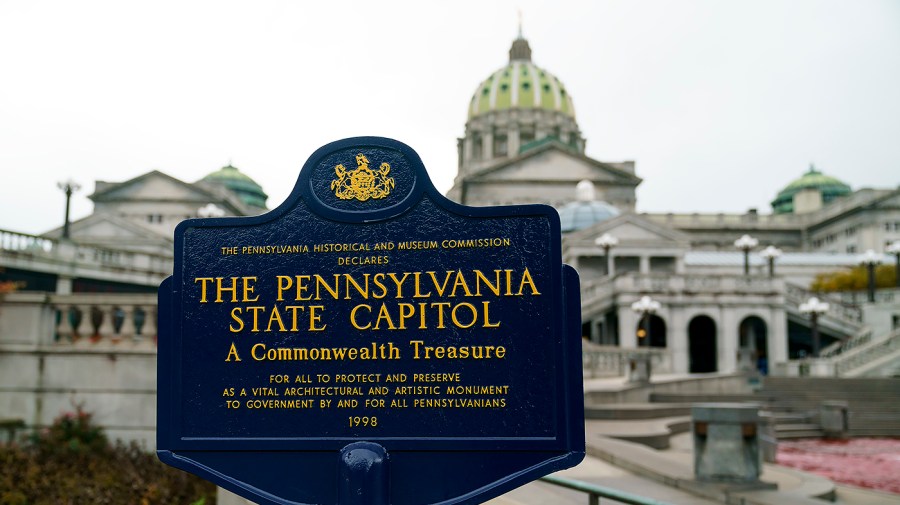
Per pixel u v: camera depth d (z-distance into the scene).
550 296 4.22
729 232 107.69
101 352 13.09
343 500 4.02
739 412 10.98
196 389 4.37
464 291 4.29
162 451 4.31
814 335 42.41
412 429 4.21
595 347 34.75
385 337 4.31
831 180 135.12
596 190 87.06
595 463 13.11
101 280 32.62
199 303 4.45
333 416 4.27
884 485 14.52
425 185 4.41
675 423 20.97
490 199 86.56
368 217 4.40
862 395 29.80
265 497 4.21
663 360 38.69
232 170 108.81
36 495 9.93
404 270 4.36
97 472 11.20
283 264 4.45
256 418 4.32
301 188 4.49
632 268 62.94
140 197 80.25
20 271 29.03
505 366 4.20
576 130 122.19
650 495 10.52
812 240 109.94
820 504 9.80
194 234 4.52
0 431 12.71
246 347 4.38
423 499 4.13
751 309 49.41
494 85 121.38
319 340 4.35
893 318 50.03
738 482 10.83
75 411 12.96
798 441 23.11
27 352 13.12
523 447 4.09
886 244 98.94
